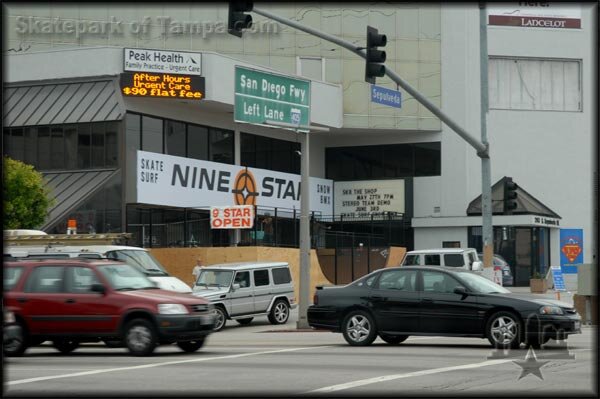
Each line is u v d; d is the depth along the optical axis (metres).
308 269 34.34
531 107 71.62
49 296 23.69
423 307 24.41
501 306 23.41
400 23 70.19
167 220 56.09
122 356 23.67
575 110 72.12
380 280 25.42
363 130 70.44
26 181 47.09
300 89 35.91
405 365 20.25
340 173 73.50
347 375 18.50
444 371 19.02
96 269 23.92
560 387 16.48
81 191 52.69
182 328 23.16
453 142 70.06
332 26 69.19
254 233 55.69
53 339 23.67
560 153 71.62
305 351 24.58
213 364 21.31
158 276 33.16
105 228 52.53
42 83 56.62
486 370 19.16
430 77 70.56
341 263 57.09
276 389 16.53
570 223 71.12
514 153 71.00
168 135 57.47
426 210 70.62
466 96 69.88
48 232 50.69
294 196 66.62
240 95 40.41
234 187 60.72
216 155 61.56
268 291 37.12
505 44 71.38
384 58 27.95
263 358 22.70
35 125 55.69
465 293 23.94
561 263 70.25
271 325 37.38
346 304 25.58
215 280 35.97
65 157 55.06
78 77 55.44
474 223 68.00
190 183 57.22
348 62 69.31
